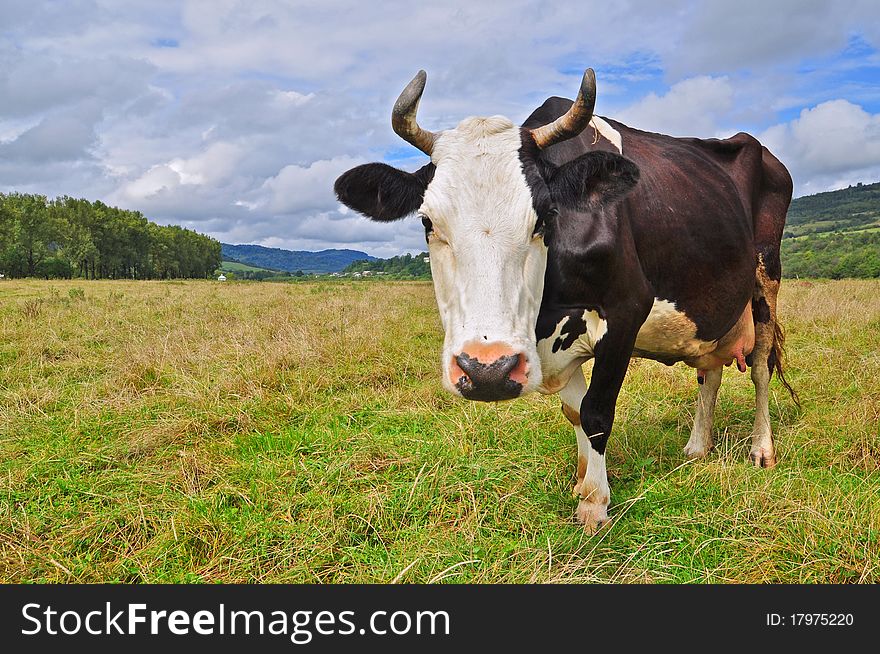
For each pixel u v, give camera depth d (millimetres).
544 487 3887
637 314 3516
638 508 3648
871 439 4230
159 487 3873
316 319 10055
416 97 3016
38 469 4188
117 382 6152
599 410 3574
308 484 3922
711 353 4492
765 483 3693
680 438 4922
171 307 13234
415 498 3633
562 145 3578
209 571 3088
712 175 4371
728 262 4125
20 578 3084
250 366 6355
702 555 3176
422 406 5391
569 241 3252
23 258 69938
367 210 3367
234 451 4496
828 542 3094
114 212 95188
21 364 7176
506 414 5023
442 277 3039
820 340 8164
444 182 2965
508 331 2762
